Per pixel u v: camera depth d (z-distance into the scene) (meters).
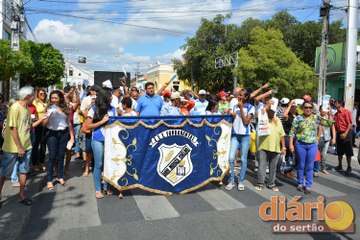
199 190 6.48
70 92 8.90
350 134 8.21
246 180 7.36
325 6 15.54
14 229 4.58
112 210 5.31
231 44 35.78
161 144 5.97
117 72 16.50
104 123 5.75
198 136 6.19
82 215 5.09
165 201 5.78
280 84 26.72
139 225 4.73
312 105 6.68
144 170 5.92
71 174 7.57
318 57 22.94
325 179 7.72
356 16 13.73
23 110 5.46
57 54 24.19
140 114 7.39
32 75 22.84
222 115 6.38
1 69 13.50
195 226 4.72
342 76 21.33
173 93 8.63
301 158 6.54
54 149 6.43
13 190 6.27
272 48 26.92
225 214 5.20
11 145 5.35
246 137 6.42
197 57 37.59
